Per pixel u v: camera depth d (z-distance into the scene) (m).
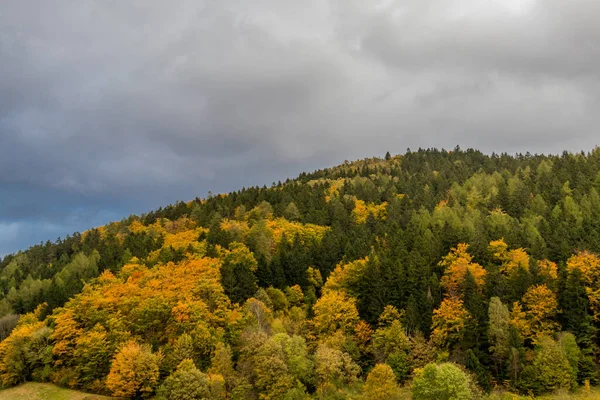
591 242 94.00
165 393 67.88
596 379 68.81
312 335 87.12
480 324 77.06
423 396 59.00
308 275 111.56
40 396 81.56
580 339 73.44
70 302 100.19
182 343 77.69
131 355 76.31
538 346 73.94
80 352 85.75
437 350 75.62
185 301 87.69
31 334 93.38
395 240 112.62
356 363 79.12
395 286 90.44
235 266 104.75
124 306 92.25
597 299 76.25
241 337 80.25
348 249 113.19
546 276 83.88
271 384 69.12
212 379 68.31
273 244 132.25
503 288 84.25
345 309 87.06
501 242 98.62
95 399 78.06
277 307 98.81
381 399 64.75
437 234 113.94
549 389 66.56
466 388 57.84
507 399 63.41
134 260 122.75
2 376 89.50
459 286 87.94
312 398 69.19
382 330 80.69
